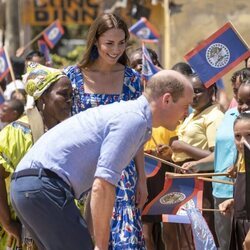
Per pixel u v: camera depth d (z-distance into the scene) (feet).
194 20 61.87
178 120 25.88
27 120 29.12
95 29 30.37
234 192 31.50
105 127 25.09
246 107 33.47
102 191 24.57
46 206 25.09
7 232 29.78
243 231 31.89
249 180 27.91
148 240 37.11
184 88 25.55
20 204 25.32
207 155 36.52
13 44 92.53
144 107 25.32
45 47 63.26
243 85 33.47
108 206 24.67
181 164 37.29
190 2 61.72
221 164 34.55
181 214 32.65
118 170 24.64
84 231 25.48
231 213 32.65
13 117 47.24
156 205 32.99
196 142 37.68
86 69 31.09
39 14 93.56
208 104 38.17
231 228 32.71
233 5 61.05
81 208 28.55
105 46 30.19
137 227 29.63
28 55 52.65
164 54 71.00
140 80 31.53
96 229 24.75
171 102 25.55
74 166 25.27
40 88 28.12
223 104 44.70
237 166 32.19
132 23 79.25
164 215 32.55
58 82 28.12
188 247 36.91
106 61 30.45
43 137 25.88
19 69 60.03
